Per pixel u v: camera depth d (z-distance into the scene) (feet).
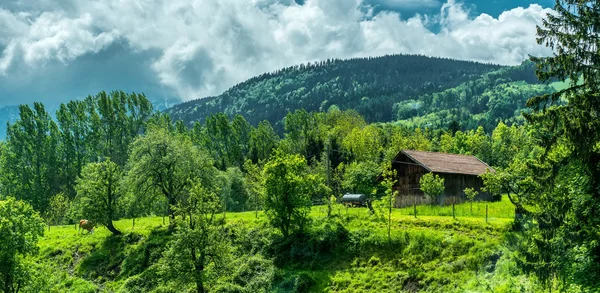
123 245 192.34
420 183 185.37
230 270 142.82
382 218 157.69
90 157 365.61
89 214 201.87
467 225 136.56
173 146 212.64
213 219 152.66
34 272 124.47
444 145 415.44
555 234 83.05
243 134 488.44
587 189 80.02
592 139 79.56
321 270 146.61
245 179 284.41
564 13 84.12
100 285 170.30
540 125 88.69
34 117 339.16
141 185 209.36
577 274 78.95
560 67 85.61
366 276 134.51
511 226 125.08
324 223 166.40
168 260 139.13
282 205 167.84
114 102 391.24
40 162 336.70
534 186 96.12
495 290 98.99
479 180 207.00
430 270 125.18
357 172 230.89
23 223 120.37
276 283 146.30
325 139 392.47
